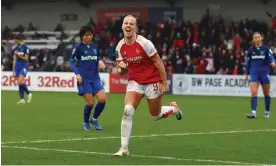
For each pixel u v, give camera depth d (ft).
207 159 41.98
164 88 44.42
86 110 61.72
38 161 40.91
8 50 172.24
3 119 74.02
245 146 49.16
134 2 173.47
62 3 180.86
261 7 160.15
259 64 76.95
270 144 50.52
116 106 95.66
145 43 43.29
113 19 176.04
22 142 51.31
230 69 135.23
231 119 74.69
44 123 69.21
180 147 48.29
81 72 61.11
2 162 40.45
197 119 74.28
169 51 146.82
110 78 135.33
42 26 183.11
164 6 170.09
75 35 175.01
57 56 159.02
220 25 149.79
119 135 57.00
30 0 182.39
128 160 41.34
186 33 149.38
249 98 117.39
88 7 178.29
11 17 185.26
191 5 167.12
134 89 44.27
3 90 140.05
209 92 126.82
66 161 40.88
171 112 48.47
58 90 138.21
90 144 50.08
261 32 148.15
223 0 163.32
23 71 102.53
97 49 61.36
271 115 81.30
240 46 142.72
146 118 75.10
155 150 46.50
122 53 44.24
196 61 138.72
